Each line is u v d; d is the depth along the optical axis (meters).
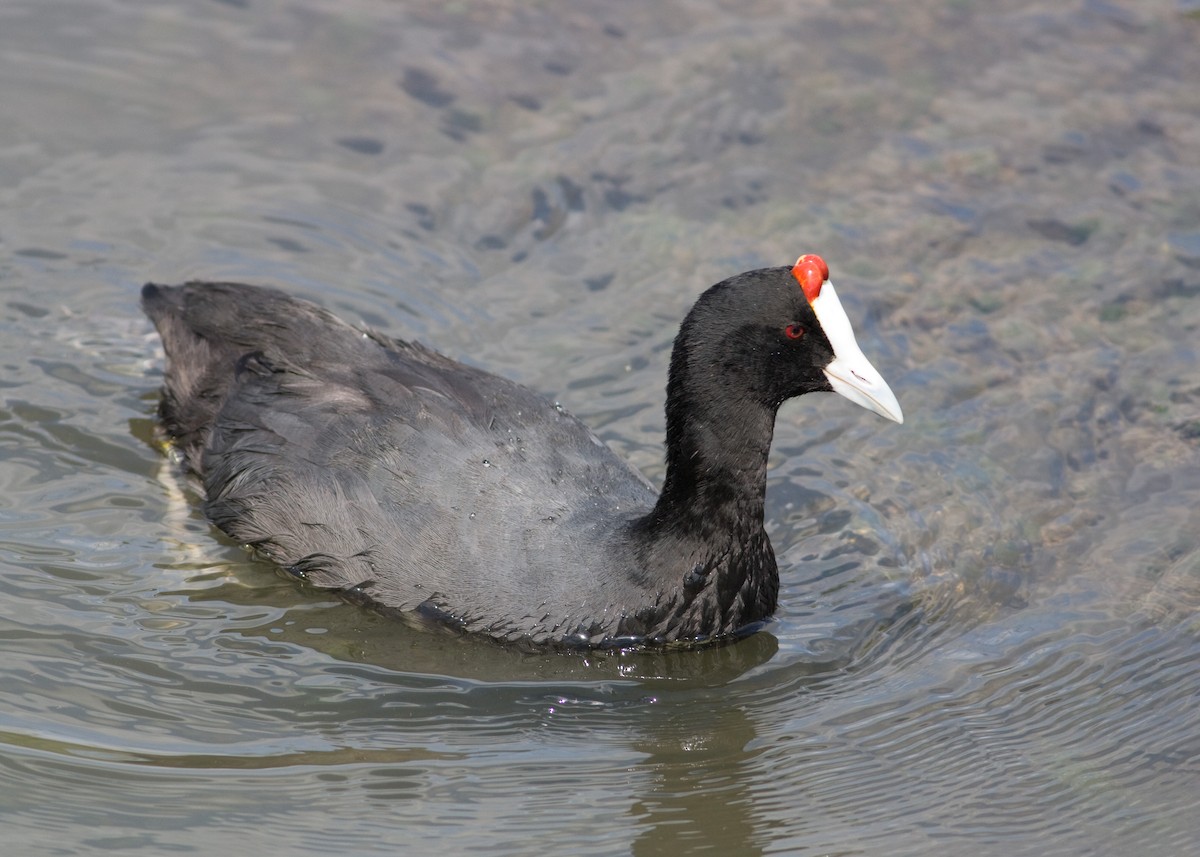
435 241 13.84
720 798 9.05
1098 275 13.80
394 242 13.79
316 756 9.18
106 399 12.05
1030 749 9.45
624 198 14.40
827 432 12.34
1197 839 8.77
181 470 11.52
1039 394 12.59
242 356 11.13
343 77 15.63
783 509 11.58
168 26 16.16
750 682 10.06
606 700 9.88
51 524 10.91
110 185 14.11
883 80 15.98
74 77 15.30
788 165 14.88
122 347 12.52
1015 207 14.52
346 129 15.02
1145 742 9.51
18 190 13.91
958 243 14.10
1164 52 16.53
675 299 13.31
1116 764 9.34
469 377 10.88
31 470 11.34
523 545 10.06
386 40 16.17
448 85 15.61
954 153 15.10
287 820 8.65
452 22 16.50
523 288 13.40
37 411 11.83
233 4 16.52
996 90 15.94
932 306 13.43
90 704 9.45
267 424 10.67
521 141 14.98
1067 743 9.49
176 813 8.65
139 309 12.88
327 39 16.14
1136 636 10.34
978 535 11.29
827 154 15.05
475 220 14.09
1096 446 12.09
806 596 10.82
